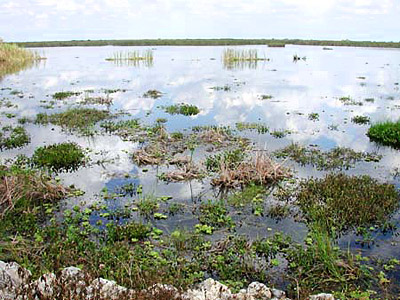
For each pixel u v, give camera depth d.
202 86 23.03
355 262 5.56
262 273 5.26
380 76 28.31
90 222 6.77
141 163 9.80
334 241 6.13
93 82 25.17
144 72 30.94
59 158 9.52
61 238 6.10
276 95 19.95
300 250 5.72
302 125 13.89
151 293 4.12
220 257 5.60
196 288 4.84
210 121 14.47
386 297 4.83
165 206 7.43
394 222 6.77
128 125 13.55
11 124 13.83
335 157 10.26
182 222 6.80
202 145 11.32
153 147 10.73
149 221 6.79
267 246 5.84
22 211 7.00
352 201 7.23
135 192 8.07
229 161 9.38
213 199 7.77
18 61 38.47
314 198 7.54
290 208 7.36
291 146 11.03
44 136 12.38
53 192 7.70
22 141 11.38
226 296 4.43
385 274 5.30
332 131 13.09
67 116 14.80
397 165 9.78
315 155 10.41
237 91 21.19
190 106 16.14
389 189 7.87
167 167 9.55
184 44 88.69
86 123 13.95
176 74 29.41
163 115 15.45
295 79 26.39
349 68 34.00
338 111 16.22
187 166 9.15
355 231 6.50
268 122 14.34
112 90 21.42
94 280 4.42
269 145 11.43
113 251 5.64
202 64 38.06
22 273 4.39
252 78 26.83
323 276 5.25
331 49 68.69
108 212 7.14
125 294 4.04
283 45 76.38
